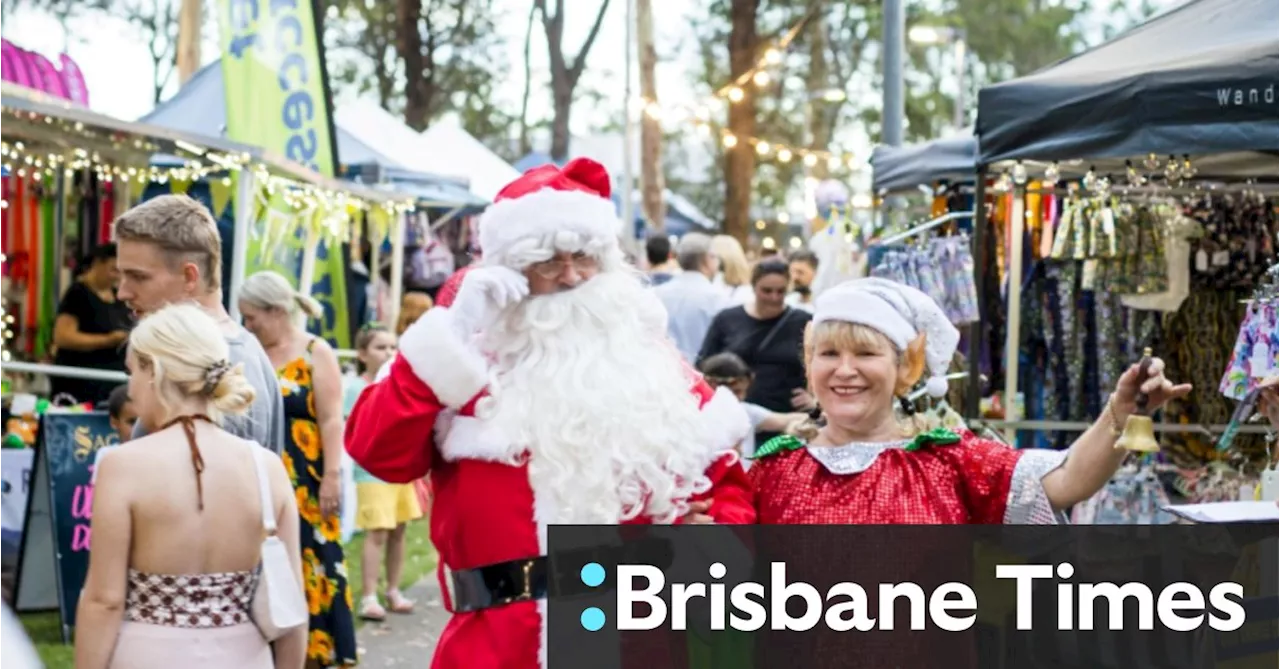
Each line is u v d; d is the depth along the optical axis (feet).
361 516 24.06
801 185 137.90
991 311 24.35
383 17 116.06
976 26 136.26
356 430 10.45
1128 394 10.19
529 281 10.59
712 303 27.25
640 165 87.25
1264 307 14.80
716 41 124.06
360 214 36.60
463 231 51.93
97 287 27.20
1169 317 23.65
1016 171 20.97
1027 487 10.48
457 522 10.35
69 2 106.52
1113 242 22.45
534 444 10.20
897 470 10.62
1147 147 15.93
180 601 10.78
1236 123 15.53
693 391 11.10
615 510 10.21
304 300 17.29
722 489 10.77
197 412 11.21
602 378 10.32
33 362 31.27
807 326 11.18
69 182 31.81
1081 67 17.37
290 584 11.26
